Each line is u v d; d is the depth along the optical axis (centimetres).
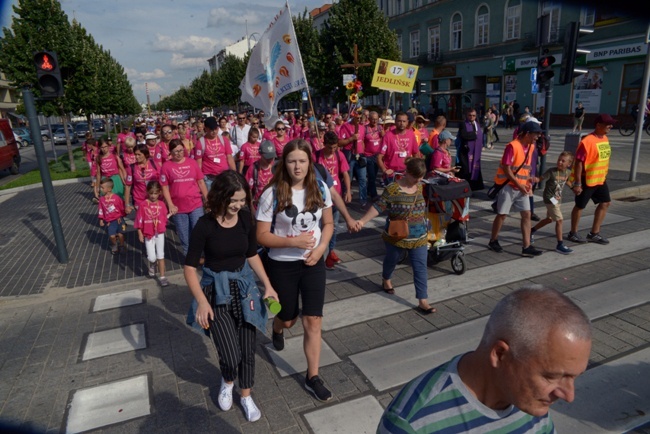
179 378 373
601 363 363
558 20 2738
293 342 421
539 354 110
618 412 308
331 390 347
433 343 406
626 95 2438
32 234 870
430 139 898
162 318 484
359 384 353
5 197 1337
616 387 333
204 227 302
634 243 632
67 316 500
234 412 328
